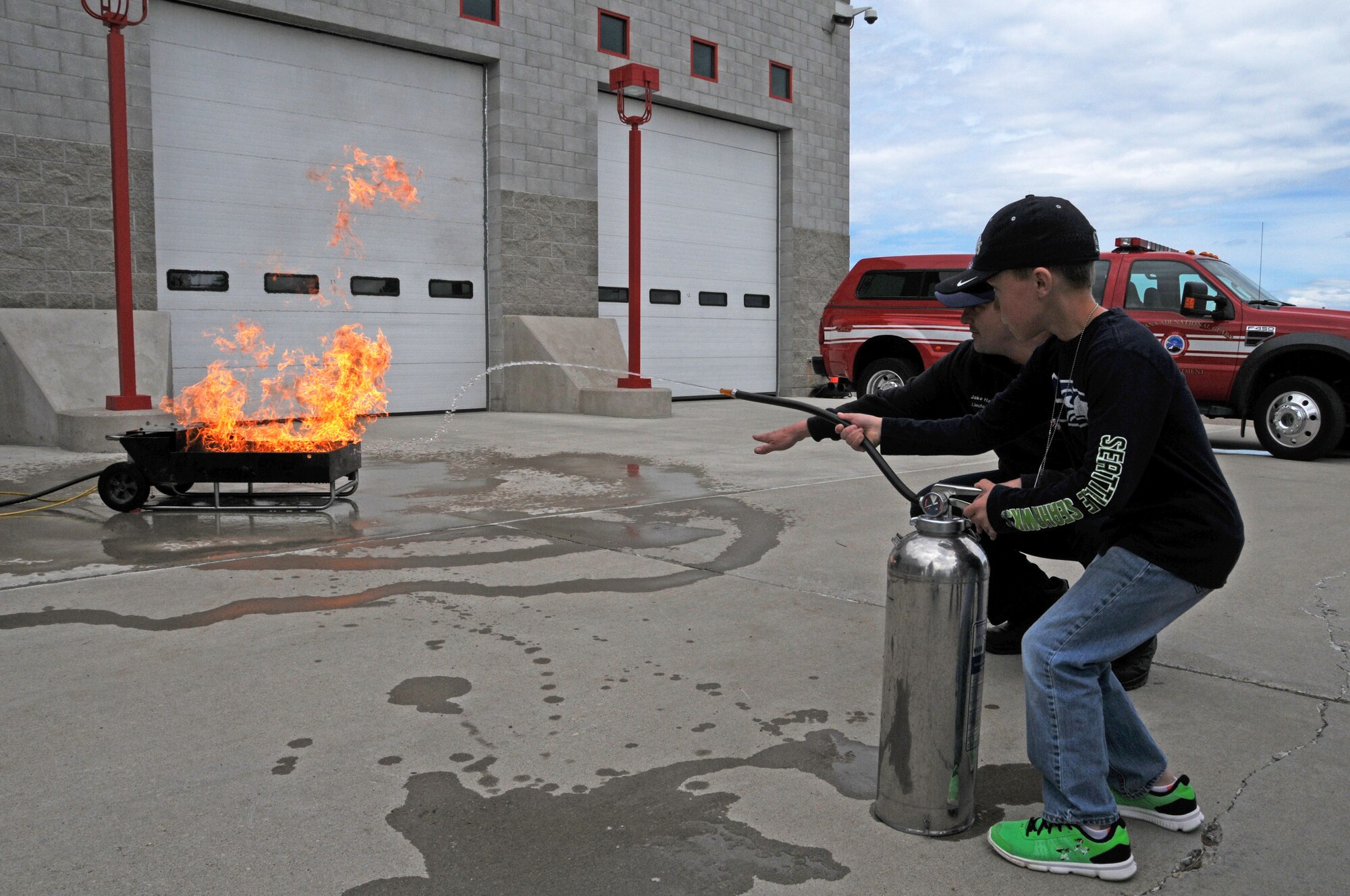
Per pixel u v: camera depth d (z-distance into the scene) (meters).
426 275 14.27
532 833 2.38
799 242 19.06
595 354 15.09
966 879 2.21
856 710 3.16
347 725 2.98
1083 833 2.21
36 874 2.17
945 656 2.32
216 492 6.23
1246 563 5.04
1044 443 3.41
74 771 2.66
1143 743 2.38
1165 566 2.15
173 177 11.84
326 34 13.03
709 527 5.92
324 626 3.94
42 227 10.84
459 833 2.37
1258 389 9.49
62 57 10.88
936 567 2.30
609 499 6.85
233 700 3.18
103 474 6.23
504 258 14.77
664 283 17.16
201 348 12.16
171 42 11.74
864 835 2.40
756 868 2.24
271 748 2.83
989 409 2.71
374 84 13.54
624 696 3.25
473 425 12.41
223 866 2.21
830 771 2.73
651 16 16.33
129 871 2.19
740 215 18.41
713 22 17.22
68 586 4.49
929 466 8.75
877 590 4.55
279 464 6.16
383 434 11.28
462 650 3.68
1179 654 3.68
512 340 14.82
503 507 6.55
